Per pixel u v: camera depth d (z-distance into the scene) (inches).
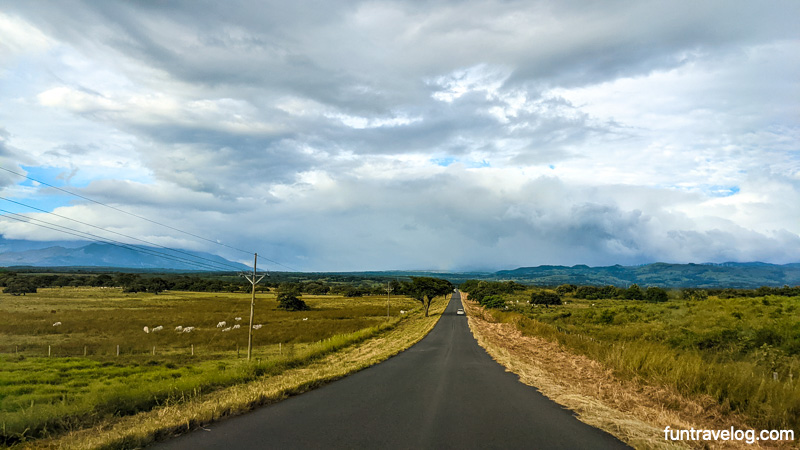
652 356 565.3
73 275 7229.3
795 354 623.2
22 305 2849.4
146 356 1220.5
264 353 1264.8
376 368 679.7
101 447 269.6
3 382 797.9
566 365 693.3
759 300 1525.6
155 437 288.4
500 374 609.0
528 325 1508.4
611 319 1678.2
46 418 352.5
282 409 376.2
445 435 291.9
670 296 2977.4
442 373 619.8
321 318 2561.5
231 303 3590.1
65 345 1423.5
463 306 3909.9
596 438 287.6
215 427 314.8
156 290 4884.4
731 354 663.8
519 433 297.9
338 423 325.7
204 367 984.3
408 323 2158.0
